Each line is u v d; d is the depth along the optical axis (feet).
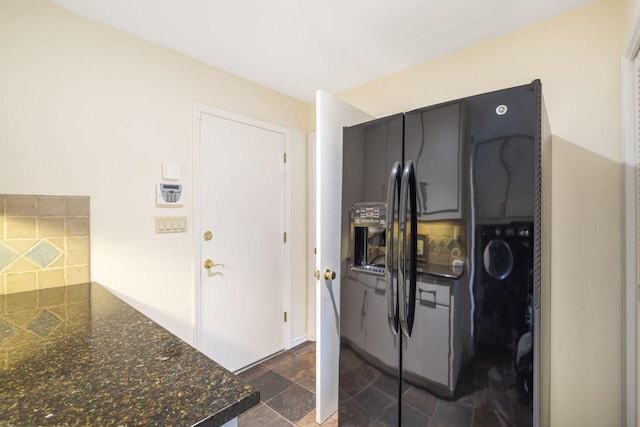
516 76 5.47
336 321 5.89
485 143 3.71
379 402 4.70
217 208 6.97
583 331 4.89
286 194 8.57
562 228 5.04
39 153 4.63
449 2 4.75
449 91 6.30
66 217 4.88
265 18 5.17
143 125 5.78
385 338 4.64
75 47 4.98
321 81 7.64
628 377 4.39
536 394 3.47
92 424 1.65
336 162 5.82
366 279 4.92
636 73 4.30
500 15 5.07
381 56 6.42
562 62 5.03
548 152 4.79
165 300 6.09
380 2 4.75
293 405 6.11
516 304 3.51
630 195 4.41
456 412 3.93
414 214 4.25
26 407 1.80
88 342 2.77
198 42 5.92
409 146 4.34
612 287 4.68
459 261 3.89
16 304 3.94
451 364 3.97
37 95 4.61
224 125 7.09
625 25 4.43
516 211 3.52
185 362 2.39
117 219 5.44
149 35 5.66
